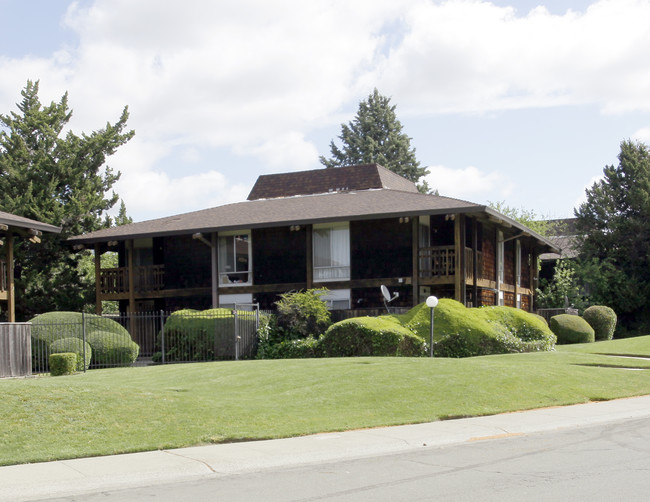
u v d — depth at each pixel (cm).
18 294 3519
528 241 3950
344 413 1291
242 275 3209
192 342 2595
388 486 812
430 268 3097
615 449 1010
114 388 1325
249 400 1367
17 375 1975
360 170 3988
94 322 2506
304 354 2462
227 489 820
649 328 4291
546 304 4294
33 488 826
